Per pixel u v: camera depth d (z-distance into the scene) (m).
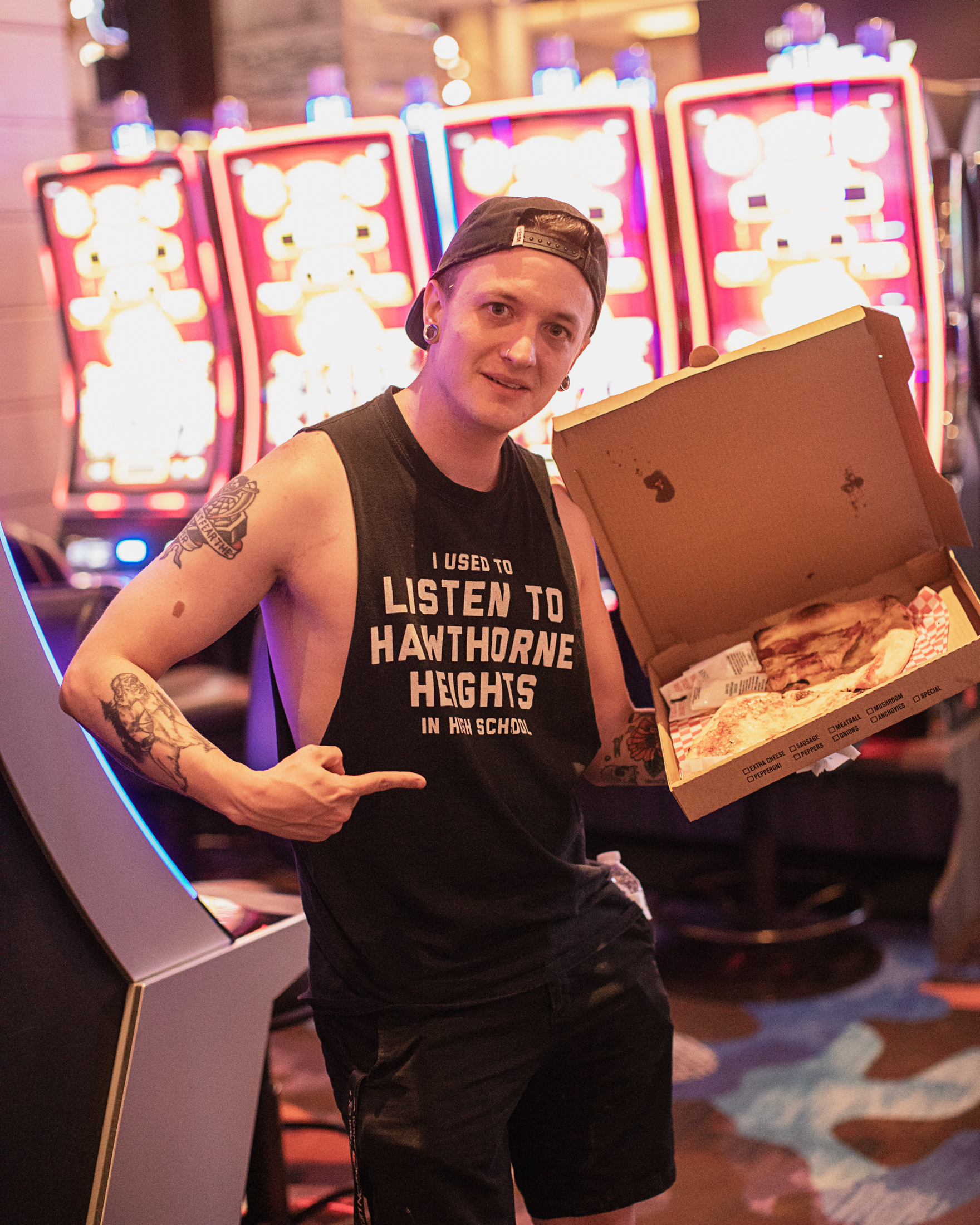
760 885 3.56
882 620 1.47
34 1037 1.47
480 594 1.35
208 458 4.62
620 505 1.49
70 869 1.51
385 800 1.31
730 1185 2.39
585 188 4.06
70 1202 1.50
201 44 5.41
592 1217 1.50
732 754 1.32
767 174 3.85
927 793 3.77
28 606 1.51
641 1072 1.47
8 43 4.50
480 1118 1.32
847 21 4.61
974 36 4.40
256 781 1.17
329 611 1.29
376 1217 1.33
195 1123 1.64
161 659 1.25
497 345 1.27
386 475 1.32
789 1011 3.14
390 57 5.93
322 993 1.38
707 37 4.86
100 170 4.51
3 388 4.61
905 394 1.44
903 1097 2.69
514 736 1.36
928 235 3.74
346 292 4.39
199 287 4.54
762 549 1.54
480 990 1.34
